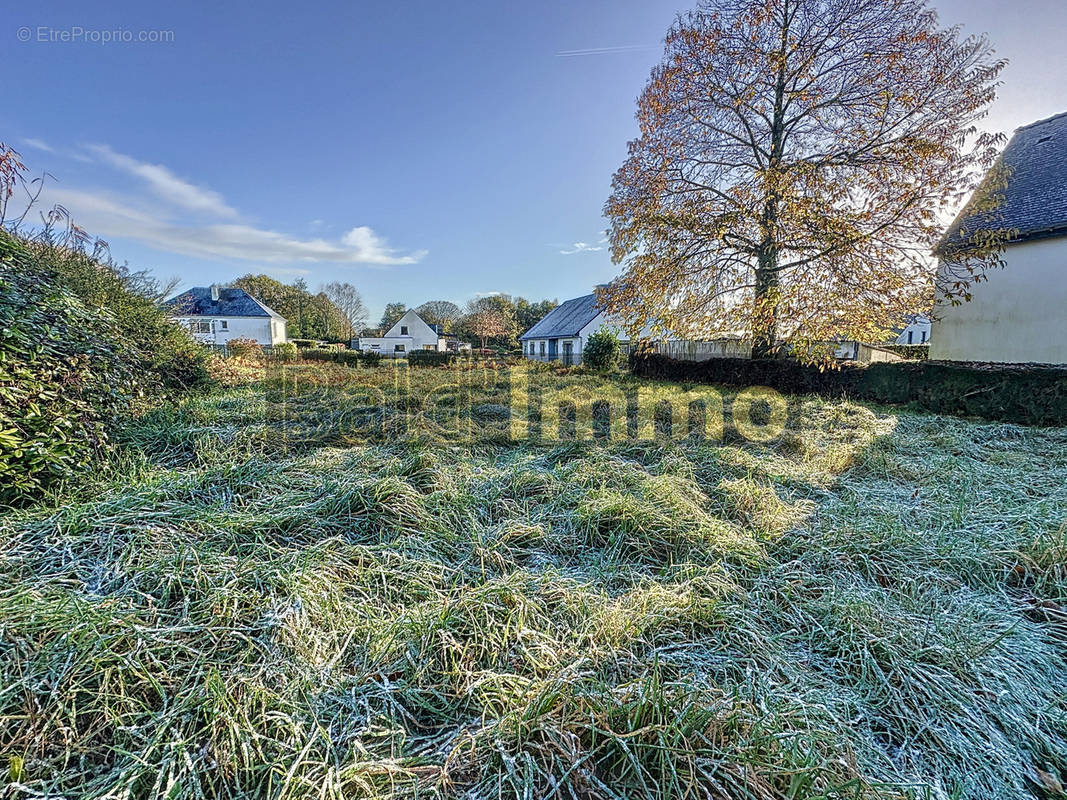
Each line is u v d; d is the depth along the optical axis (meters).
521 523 2.38
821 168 8.19
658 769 1.01
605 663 1.37
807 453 3.82
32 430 2.21
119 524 1.97
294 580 1.68
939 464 3.51
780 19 8.56
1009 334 8.11
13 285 2.63
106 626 1.34
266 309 31.97
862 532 2.25
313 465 3.07
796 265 8.54
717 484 3.00
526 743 1.07
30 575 1.60
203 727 1.09
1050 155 8.79
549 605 1.70
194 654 1.32
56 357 2.55
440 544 2.14
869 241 7.60
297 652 1.37
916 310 7.93
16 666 1.18
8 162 3.48
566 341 24.30
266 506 2.37
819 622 1.63
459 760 1.06
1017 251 7.95
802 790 0.96
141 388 3.81
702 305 9.80
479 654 1.41
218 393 6.29
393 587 1.77
